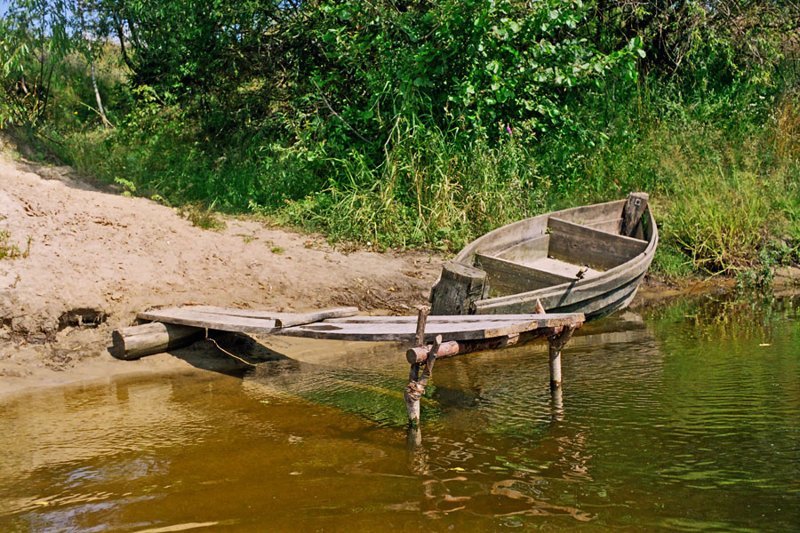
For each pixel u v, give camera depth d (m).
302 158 11.47
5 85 11.96
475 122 11.22
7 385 6.31
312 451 5.09
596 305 8.45
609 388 6.34
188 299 7.81
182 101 13.66
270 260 8.94
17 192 8.27
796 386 6.29
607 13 14.85
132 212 9.02
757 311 9.28
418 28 11.77
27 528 4.06
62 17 11.82
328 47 12.41
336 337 5.98
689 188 12.12
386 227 10.27
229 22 12.60
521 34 11.63
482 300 7.32
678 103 14.23
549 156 12.05
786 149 13.60
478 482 4.59
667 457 4.90
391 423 5.62
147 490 4.50
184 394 6.25
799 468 4.70
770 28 15.17
